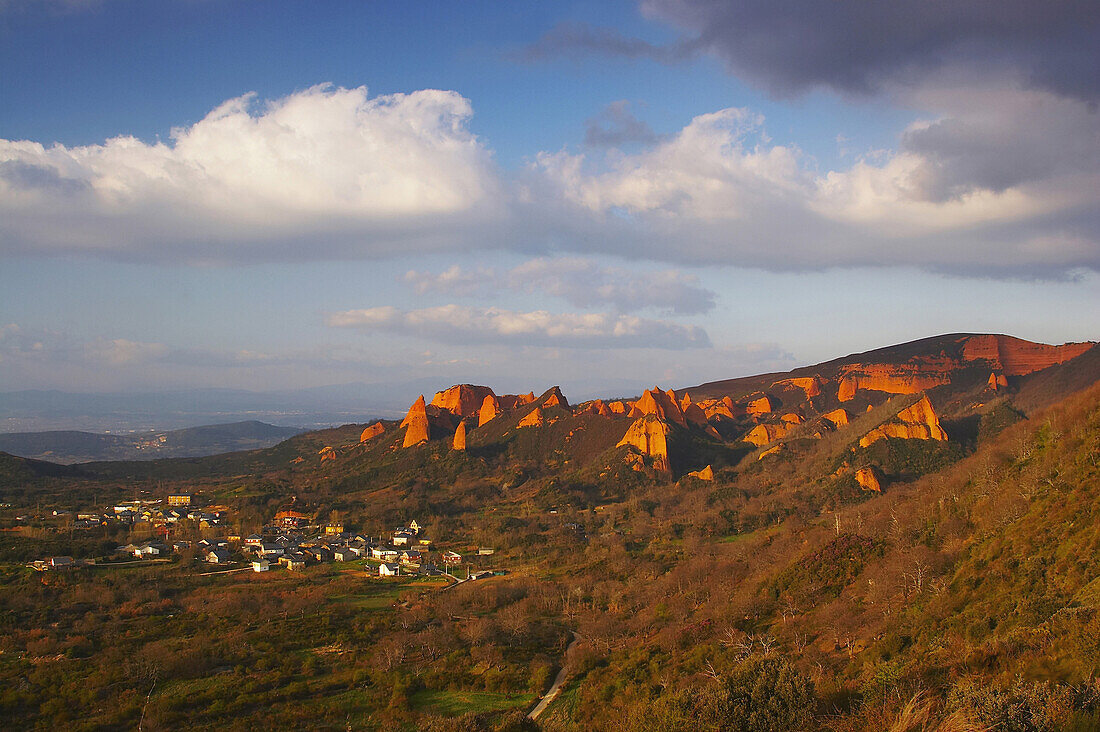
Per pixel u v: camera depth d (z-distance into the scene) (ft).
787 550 359.25
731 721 121.90
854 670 179.93
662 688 213.66
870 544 308.81
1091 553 187.73
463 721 173.58
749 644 242.99
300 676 261.24
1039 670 113.60
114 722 215.72
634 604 353.10
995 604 193.26
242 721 216.74
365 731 212.64
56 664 262.88
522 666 270.26
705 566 379.35
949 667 131.64
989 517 268.00
